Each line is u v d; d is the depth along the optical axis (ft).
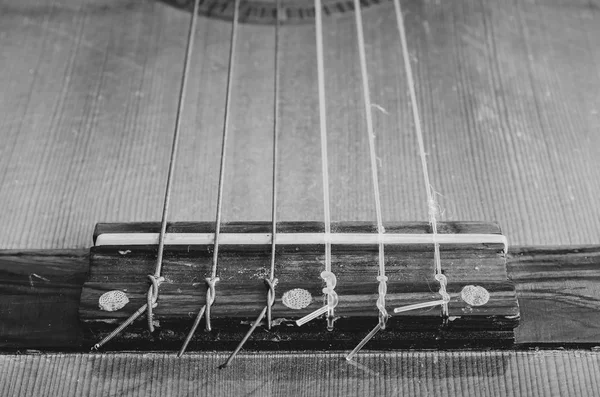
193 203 0.92
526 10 1.10
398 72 1.04
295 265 0.83
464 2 1.11
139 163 0.96
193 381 0.81
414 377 0.81
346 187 0.93
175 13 1.10
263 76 1.03
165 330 0.82
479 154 0.97
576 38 1.07
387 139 0.98
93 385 0.81
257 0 1.09
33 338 0.84
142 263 0.83
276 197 0.92
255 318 0.81
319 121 0.99
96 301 0.82
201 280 0.82
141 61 1.05
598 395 0.81
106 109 1.00
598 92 1.02
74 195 0.93
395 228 0.85
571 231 0.91
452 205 0.93
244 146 0.97
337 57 1.05
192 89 1.02
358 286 0.82
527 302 0.85
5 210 0.92
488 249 0.84
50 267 0.88
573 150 0.97
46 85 1.02
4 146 0.97
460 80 1.03
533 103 1.01
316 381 0.81
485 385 0.81
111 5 1.10
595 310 0.85
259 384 0.81
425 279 0.82
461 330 0.82
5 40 1.06
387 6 1.10
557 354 0.82
